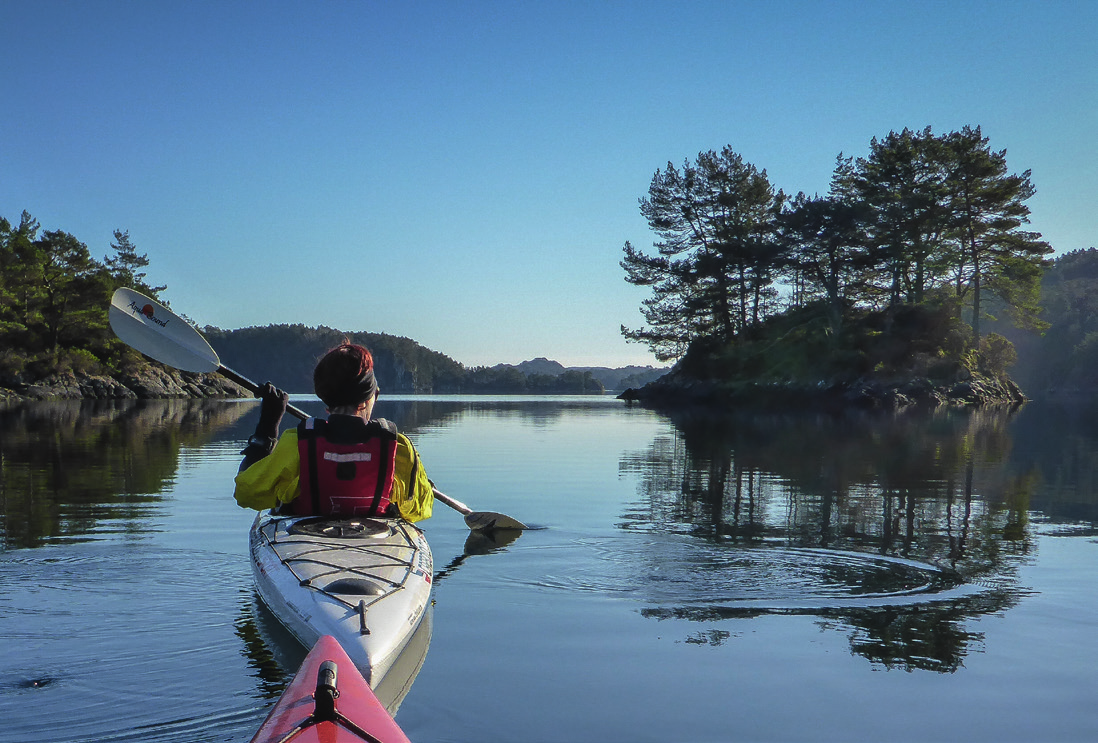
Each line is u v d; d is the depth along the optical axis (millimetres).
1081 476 10469
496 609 4254
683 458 12898
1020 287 54344
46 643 3514
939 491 8977
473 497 8414
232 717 2785
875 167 51062
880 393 44344
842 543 6062
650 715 2873
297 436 4027
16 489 8305
